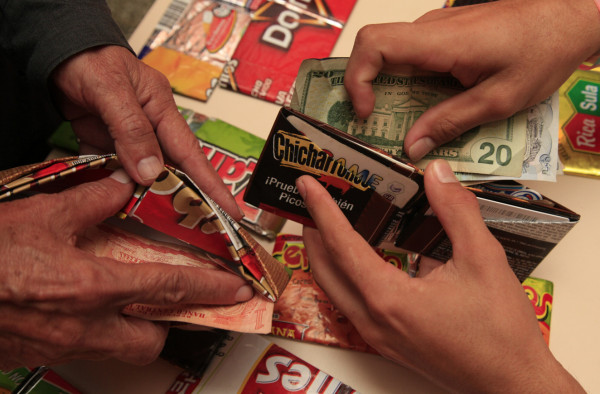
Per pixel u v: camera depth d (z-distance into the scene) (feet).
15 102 2.84
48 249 1.18
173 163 1.98
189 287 1.40
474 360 1.36
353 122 1.79
